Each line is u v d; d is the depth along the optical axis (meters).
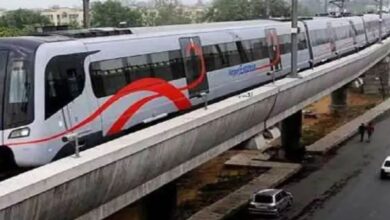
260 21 35.03
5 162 16.08
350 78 51.88
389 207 34.81
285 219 32.84
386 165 40.75
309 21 42.00
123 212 29.44
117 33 20.58
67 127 16.75
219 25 28.42
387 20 81.81
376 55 62.47
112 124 18.84
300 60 38.31
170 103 22.16
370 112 66.38
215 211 33.69
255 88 29.05
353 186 39.19
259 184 39.34
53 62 16.44
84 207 15.52
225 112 22.31
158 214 25.56
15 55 15.95
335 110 67.62
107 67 18.75
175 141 19.02
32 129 15.66
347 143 52.38
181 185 39.16
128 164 16.50
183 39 23.42
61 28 20.55
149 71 20.92
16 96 15.77
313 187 39.16
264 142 29.64
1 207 11.89
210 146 23.22
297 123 47.69
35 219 13.35
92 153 15.34
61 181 13.60
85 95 17.59
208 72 25.19
